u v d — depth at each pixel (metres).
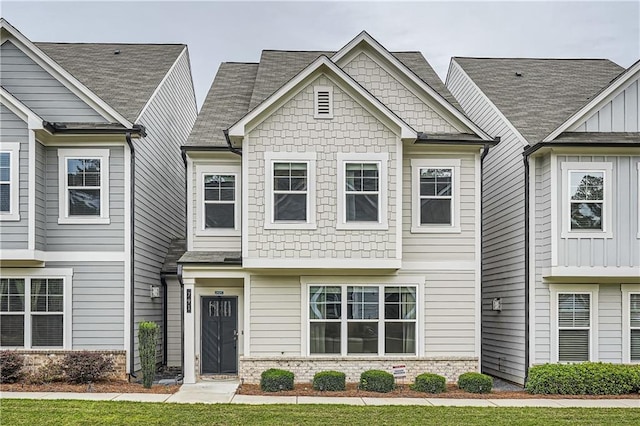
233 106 18.61
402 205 16.06
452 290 16.02
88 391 13.80
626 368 14.66
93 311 15.61
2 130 15.09
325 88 15.42
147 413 11.49
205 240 16.56
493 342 18.44
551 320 15.73
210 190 16.69
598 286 15.79
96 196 15.85
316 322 15.70
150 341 14.68
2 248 14.92
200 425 10.77
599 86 19.48
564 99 18.64
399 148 15.42
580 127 15.87
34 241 15.03
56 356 15.27
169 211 20.27
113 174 15.89
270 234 15.12
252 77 20.36
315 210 15.20
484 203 19.55
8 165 15.05
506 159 17.58
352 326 15.75
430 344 15.88
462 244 16.12
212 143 16.52
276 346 15.60
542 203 15.94
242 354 16.14
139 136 15.91
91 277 15.69
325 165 15.30
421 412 11.91
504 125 17.69
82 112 16.11
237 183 16.66
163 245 19.31
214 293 16.27
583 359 15.73
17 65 16.08
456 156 16.28
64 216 15.72
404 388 14.80
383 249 15.20
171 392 13.98
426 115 16.64
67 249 15.70
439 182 16.25
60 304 15.59
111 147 15.93
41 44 21.03
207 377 16.09
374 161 15.35
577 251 15.30
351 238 15.17
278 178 15.29
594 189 15.45
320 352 15.67
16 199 14.99
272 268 15.14
